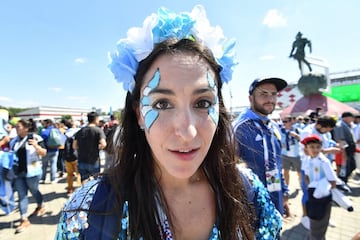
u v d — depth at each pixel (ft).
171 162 2.72
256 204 3.54
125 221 2.81
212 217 3.23
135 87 3.09
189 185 3.28
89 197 2.83
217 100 3.01
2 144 13.43
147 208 2.90
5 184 11.88
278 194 7.38
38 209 13.71
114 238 2.68
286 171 16.88
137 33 2.95
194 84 2.76
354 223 12.20
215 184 3.37
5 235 11.57
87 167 14.08
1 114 15.92
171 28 2.90
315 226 9.32
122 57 3.05
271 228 3.43
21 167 12.34
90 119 14.46
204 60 2.94
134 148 3.25
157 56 2.85
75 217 2.73
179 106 2.75
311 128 15.75
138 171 3.13
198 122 2.75
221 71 3.41
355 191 16.79
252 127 7.35
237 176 3.54
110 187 2.94
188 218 3.10
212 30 3.17
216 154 3.51
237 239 3.14
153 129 2.77
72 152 17.26
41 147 13.32
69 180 17.43
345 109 33.42
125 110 3.36
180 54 2.80
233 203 3.26
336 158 17.51
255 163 7.02
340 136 17.28
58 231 2.86
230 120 3.82
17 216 13.89
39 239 11.16
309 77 35.45
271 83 7.67
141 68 2.95
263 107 7.61
